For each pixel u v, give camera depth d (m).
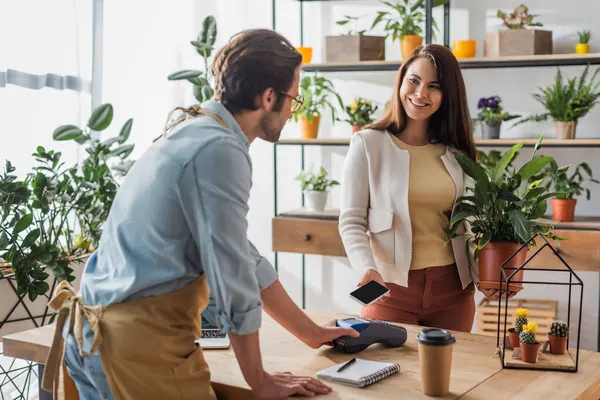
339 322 1.91
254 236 4.67
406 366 1.72
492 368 1.70
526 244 1.82
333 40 3.95
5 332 3.09
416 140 2.48
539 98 3.90
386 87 4.23
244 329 1.48
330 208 4.29
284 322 1.80
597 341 3.89
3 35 3.56
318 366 1.73
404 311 2.41
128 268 1.48
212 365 1.71
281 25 4.45
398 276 2.38
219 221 1.44
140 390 1.47
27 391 3.48
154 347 1.47
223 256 1.45
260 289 1.77
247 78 1.54
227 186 1.45
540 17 3.88
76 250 3.50
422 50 2.41
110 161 4.33
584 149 3.85
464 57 3.74
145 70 4.45
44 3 3.74
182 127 1.53
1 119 3.58
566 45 3.85
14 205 3.24
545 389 1.56
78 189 3.36
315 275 4.51
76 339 1.49
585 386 1.58
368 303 1.91
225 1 4.57
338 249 3.90
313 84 4.11
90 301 1.55
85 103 4.03
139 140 4.48
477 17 4.00
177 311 1.50
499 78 3.99
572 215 3.60
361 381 1.58
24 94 3.68
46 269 3.46
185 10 4.57
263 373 1.54
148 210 1.46
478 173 2.31
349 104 4.32
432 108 2.39
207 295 1.59
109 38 4.24
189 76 3.78
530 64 3.68
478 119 3.80
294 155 4.49
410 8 4.05
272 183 4.58
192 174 1.44
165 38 4.52
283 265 4.59
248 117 1.59
